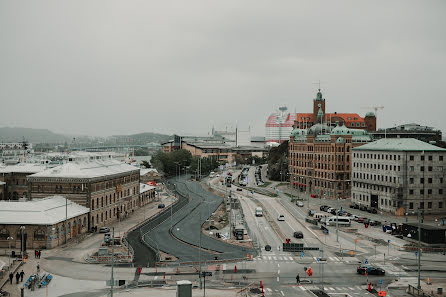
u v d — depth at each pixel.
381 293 72.44
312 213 161.50
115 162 177.12
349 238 123.50
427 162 157.50
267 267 94.12
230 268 93.12
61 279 84.75
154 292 75.81
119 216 152.00
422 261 100.19
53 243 110.19
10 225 109.44
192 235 128.00
